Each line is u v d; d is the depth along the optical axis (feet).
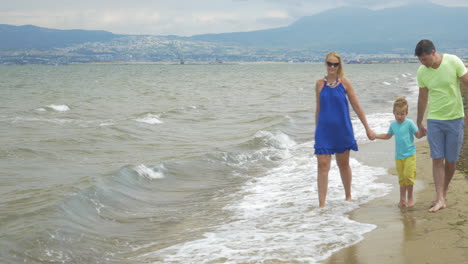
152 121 56.90
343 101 19.47
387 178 25.23
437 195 18.47
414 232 15.92
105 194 23.82
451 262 13.08
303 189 24.26
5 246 16.26
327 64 19.35
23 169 31.01
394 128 19.10
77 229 18.76
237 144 38.86
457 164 26.48
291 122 54.39
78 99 92.73
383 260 13.67
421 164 27.66
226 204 22.70
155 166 29.89
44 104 81.41
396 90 108.06
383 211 18.95
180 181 28.35
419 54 17.62
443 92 17.65
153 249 16.65
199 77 230.27
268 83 159.74
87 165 32.35
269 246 15.70
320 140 19.80
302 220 18.56
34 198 22.57
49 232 17.79
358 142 38.34
